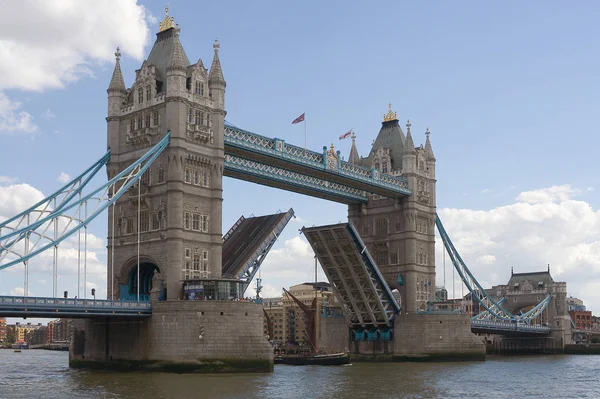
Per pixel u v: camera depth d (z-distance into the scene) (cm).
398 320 13838
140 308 9512
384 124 15238
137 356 9688
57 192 9688
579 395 7912
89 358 10400
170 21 10756
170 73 10012
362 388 8312
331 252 12562
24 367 12925
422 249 14562
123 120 10594
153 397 7000
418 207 14475
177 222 9775
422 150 14838
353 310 13838
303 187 12825
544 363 13938
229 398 7025
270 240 11675
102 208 9244
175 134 9888
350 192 14300
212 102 10438
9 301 8150
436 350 13588
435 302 14100
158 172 10075
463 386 8719
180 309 9388
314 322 13962
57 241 8744
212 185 10331
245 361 9488
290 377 9444
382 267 14550
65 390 7538
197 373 9238
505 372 11056
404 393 7881
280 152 11500
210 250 10194
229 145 10731
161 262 9862
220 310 9450
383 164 14750
